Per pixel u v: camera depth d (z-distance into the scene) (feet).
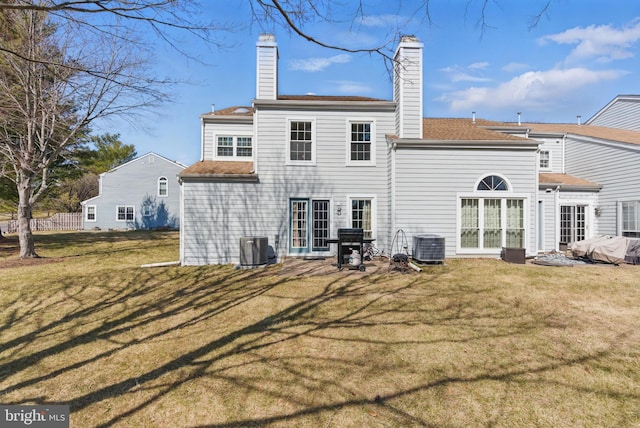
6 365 13.60
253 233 37.24
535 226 35.32
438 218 35.27
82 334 16.66
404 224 35.27
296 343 14.98
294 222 38.09
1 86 32.94
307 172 38.06
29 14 25.62
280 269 31.42
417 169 35.29
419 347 14.37
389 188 37.17
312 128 38.19
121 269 32.45
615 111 57.98
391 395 10.94
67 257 41.42
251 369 12.77
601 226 43.29
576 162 48.11
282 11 11.34
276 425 9.61
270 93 39.45
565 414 9.96
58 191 106.52
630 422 9.60
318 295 22.16
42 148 39.06
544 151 50.65
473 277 26.63
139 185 94.27
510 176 35.40
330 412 10.14
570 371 12.30
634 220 39.14
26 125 38.47
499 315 18.12
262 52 39.52
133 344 15.37
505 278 26.27
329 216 38.22
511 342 14.76
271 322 17.63
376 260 35.04
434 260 31.76
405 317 17.95
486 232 35.37
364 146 38.73
